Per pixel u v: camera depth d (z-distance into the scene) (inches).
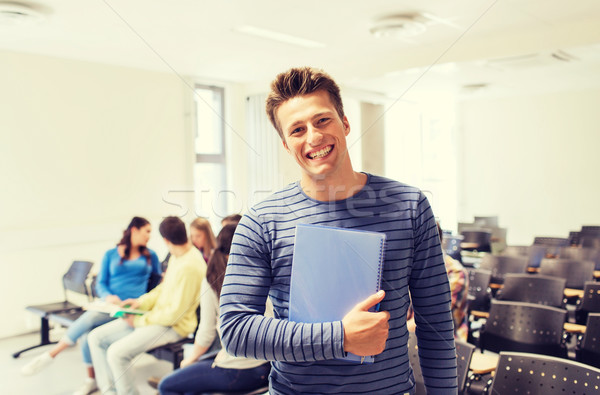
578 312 114.9
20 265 162.7
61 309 139.3
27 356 141.3
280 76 29.6
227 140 232.1
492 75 226.2
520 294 124.0
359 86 237.9
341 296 27.0
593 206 289.4
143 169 200.2
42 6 122.6
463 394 68.3
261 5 127.4
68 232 173.3
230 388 76.9
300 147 29.0
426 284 31.6
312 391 29.1
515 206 317.4
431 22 150.0
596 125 284.7
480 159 329.4
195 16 134.0
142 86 199.9
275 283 29.7
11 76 163.6
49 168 173.0
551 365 60.4
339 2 127.5
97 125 185.9
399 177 280.5
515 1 132.4
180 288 100.3
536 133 306.7
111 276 123.5
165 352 103.0
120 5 123.0
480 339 97.2
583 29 153.2
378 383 28.8
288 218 30.0
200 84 225.1
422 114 290.4
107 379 102.3
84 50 167.0
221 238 85.3
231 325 27.5
